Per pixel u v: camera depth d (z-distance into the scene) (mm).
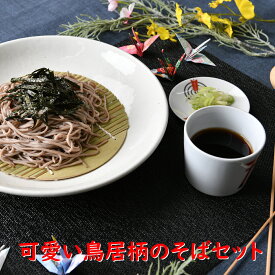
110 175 579
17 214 611
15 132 678
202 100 721
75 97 696
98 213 614
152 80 700
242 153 613
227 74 793
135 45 811
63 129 682
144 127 668
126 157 641
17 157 670
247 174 604
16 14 950
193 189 640
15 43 751
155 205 623
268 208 622
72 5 970
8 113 689
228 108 614
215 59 819
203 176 608
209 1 966
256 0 968
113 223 605
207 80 760
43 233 595
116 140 671
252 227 604
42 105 663
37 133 677
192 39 884
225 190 620
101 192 632
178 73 794
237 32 890
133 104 712
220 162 573
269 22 913
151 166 662
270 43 875
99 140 680
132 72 730
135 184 642
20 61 754
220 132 635
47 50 764
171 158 672
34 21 935
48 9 962
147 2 966
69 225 603
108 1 936
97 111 713
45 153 662
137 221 608
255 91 763
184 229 601
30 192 557
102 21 879
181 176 653
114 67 748
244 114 609
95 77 758
